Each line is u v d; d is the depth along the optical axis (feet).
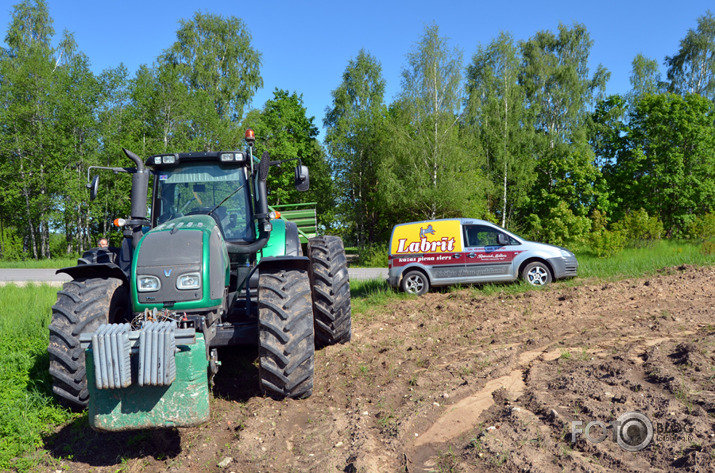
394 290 39.14
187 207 17.52
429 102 95.04
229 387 16.52
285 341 14.02
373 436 12.69
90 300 14.03
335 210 120.57
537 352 19.93
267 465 11.27
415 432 13.02
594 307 27.99
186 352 10.97
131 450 12.21
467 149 99.71
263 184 17.25
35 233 133.80
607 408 13.24
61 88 104.27
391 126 98.37
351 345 21.13
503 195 109.60
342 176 116.37
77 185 103.91
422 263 38.04
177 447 12.25
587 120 130.82
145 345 10.53
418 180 91.86
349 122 115.65
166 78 107.96
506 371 17.51
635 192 117.91
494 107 110.32
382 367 18.43
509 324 25.38
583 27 134.51
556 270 36.99
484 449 11.57
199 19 121.70
